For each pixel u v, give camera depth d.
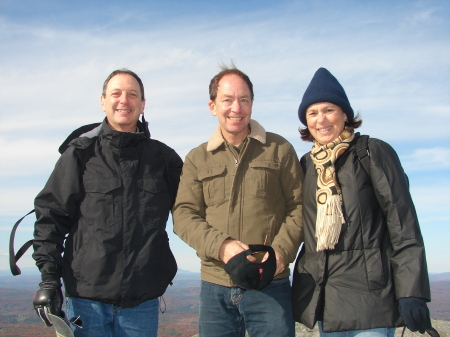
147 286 2.94
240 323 2.89
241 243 2.56
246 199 2.82
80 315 2.85
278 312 2.71
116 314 2.91
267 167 2.87
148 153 3.26
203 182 2.96
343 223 2.45
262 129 3.02
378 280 2.32
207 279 2.87
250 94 2.98
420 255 2.18
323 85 2.75
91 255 2.85
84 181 3.02
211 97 3.06
